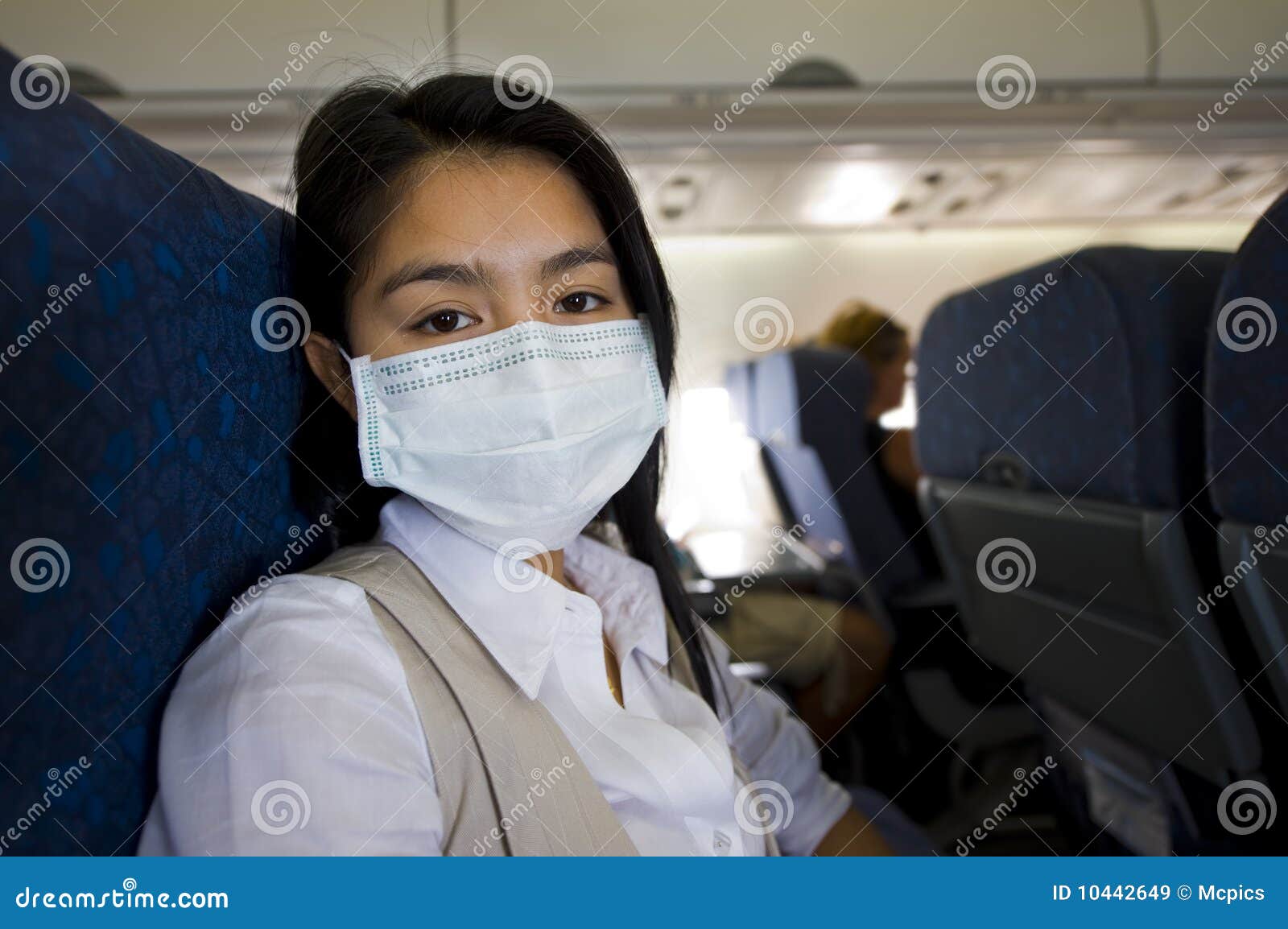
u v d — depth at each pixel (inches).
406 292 31.4
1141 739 45.6
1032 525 48.8
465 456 31.7
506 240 31.5
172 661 25.7
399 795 25.6
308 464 34.8
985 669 85.1
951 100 132.2
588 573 40.7
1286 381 29.6
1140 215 180.1
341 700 25.9
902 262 193.6
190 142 119.1
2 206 17.6
